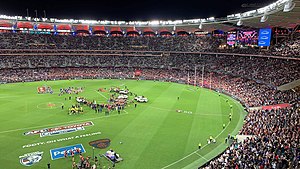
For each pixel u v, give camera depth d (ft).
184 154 124.16
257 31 286.87
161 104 217.56
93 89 277.64
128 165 113.19
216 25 335.67
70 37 404.77
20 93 253.24
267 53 283.18
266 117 151.53
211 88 289.33
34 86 292.20
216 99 239.50
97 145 133.49
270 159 96.32
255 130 136.46
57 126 160.66
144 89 282.56
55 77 343.26
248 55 304.91
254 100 213.05
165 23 377.30
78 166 109.70
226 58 346.33
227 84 283.59
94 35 419.54
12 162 115.14
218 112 195.11
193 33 417.69
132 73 368.27
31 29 386.32
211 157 120.67
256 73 274.98
